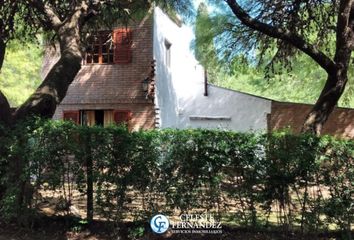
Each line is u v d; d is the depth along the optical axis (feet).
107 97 58.90
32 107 25.89
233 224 22.86
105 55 59.77
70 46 30.01
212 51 46.88
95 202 23.27
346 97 68.95
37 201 23.68
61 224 23.85
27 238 22.79
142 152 22.63
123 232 22.97
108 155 22.81
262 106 66.23
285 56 43.78
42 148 23.34
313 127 33.86
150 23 58.03
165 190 22.50
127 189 22.79
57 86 27.32
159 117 58.95
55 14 34.12
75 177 23.25
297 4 38.06
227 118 68.95
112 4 37.42
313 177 22.06
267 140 22.30
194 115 71.46
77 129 23.11
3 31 35.17
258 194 22.22
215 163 22.26
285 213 22.30
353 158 22.00
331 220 22.16
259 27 33.04
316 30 41.47
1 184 23.90
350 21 34.27
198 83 71.72
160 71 60.64
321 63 33.94
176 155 22.44
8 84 88.33
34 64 88.94
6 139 23.73
